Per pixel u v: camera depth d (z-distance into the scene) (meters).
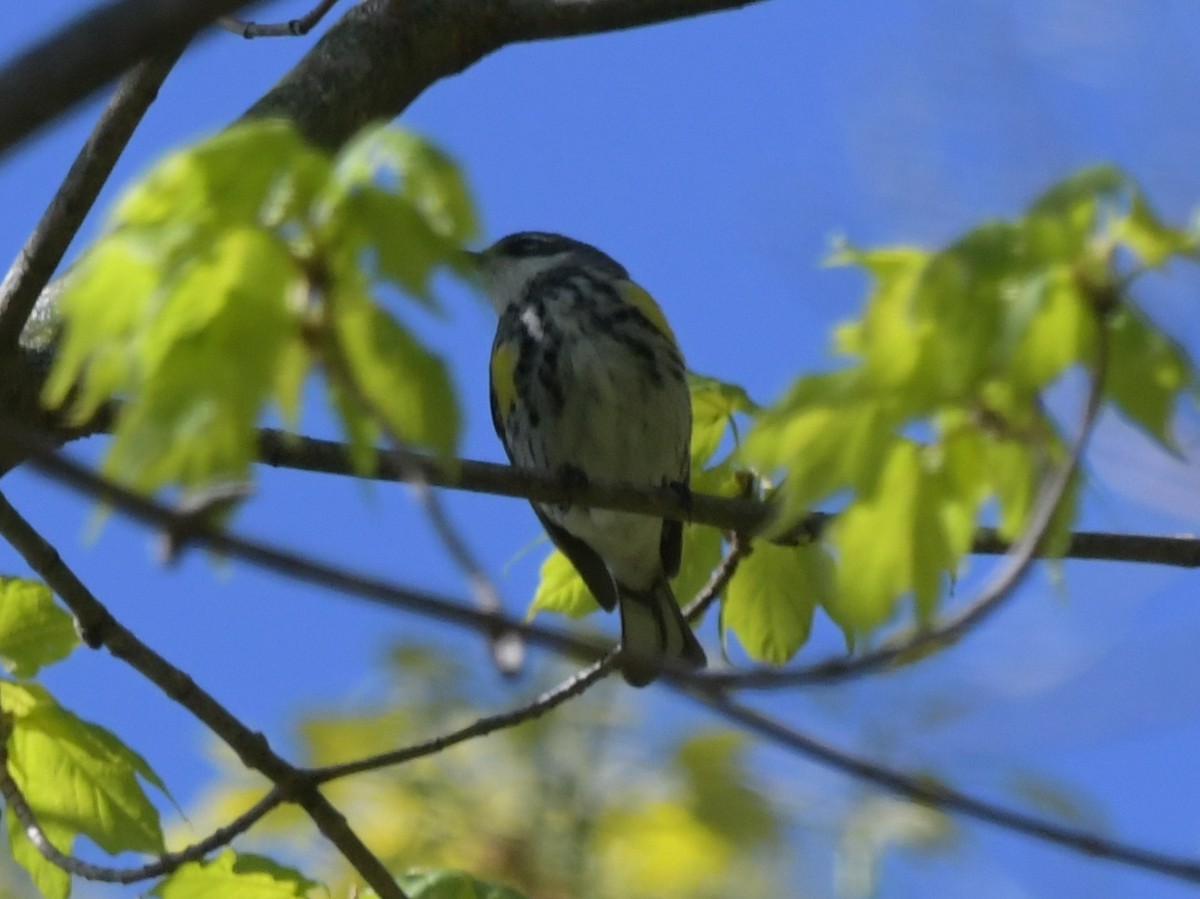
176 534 4.10
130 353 4.47
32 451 3.90
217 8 3.52
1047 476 5.39
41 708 8.22
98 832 8.25
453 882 8.36
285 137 4.52
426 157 4.54
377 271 4.47
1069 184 5.00
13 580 8.26
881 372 5.18
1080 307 4.93
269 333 4.41
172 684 8.24
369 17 10.57
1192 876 5.11
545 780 11.56
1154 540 9.84
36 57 3.44
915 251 5.32
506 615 4.52
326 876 11.27
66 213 7.97
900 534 5.52
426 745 8.41
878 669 5.03
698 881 11.40
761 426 5.32
